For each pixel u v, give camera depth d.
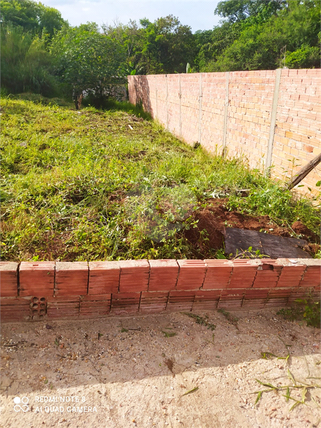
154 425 1.98
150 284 2.68
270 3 36.19
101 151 6.71
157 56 31.78
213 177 5.04
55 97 15.65
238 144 7.75
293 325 2.89
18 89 15.27
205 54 36.12
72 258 3.11
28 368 2.23
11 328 2.54
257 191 4.53
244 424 2.04
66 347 2.43
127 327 2.69
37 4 26.83
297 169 5.66
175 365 2.39
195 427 1.99
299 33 28.88
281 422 2.07
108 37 17.53
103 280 2.57
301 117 5.46
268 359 2.51
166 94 13.20
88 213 3.71
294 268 2.88
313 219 4.30
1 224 3.49
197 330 2.72
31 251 3.17
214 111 8.87
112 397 2.12
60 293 2.54
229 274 2.79
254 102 6.86
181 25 32.22
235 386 2.28
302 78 5.36
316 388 2.33
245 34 31.45
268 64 29.98
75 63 16.08
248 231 3.66
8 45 15.27
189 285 2.76
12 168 5.45
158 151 7.65
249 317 2.94
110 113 12.77
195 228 3.51
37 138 7.11
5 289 2.44
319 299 3.08
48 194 4.15
